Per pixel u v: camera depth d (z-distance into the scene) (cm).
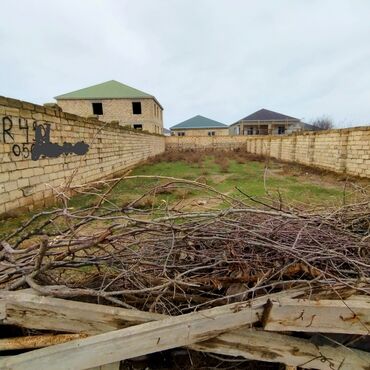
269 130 3988
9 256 132
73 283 143
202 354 126
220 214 149
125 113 2788
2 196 391
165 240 146
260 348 110
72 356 96
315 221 162
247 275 133
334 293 115
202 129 4512
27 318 103
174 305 124
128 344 98
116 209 149
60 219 219
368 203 199
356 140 784
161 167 1164
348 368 110
